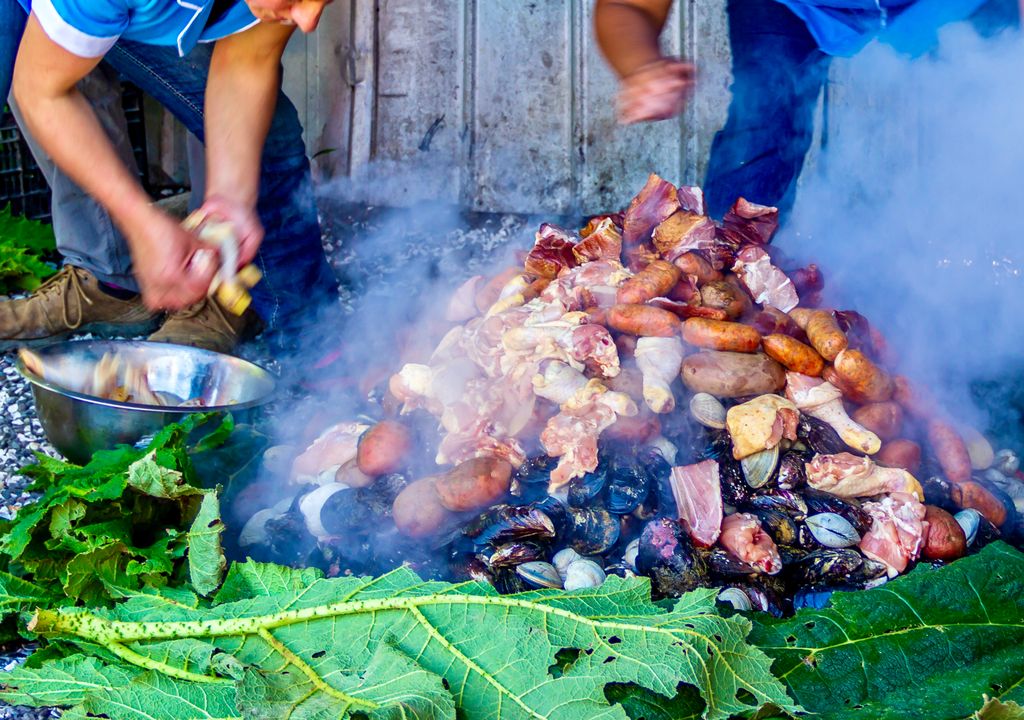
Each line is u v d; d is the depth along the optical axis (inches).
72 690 67.9
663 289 91.3
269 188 120.7
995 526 87.7
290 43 174.4
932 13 112.7
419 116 175.0
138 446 95.4
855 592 75.2
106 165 82.5
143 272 83.8
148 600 75.8
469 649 68.4
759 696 65.2
